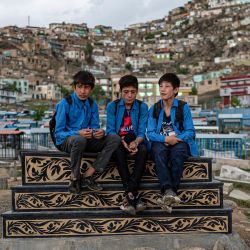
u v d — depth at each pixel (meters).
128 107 5.90
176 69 161.50
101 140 5.56
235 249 5.46
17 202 5.57
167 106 5.93
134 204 5.44
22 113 64.75
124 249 5.43
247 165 17.94
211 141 21.28
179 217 5.61
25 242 5.41
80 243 5.41
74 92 5.79
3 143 23.08
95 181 5.66
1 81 106.75
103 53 194.62
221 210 5.62
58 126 5.61
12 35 181.62
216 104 97.56
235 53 163.38
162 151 5.51
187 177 5.73
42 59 156.00
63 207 5.58
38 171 5.64
